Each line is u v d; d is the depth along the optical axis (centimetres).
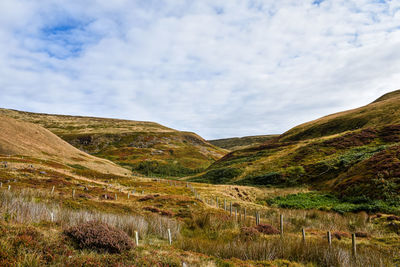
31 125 8650
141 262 823
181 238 1457
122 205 2530
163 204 2938
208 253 1170
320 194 3828
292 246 1209
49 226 1099
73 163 7206
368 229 1938
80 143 17525
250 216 2628
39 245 780
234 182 6134
